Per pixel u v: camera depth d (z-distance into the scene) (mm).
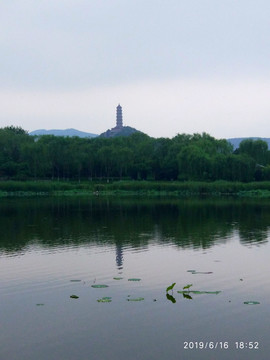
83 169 143750
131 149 146500
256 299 18922
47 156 129750
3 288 20781
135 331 15781
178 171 135125
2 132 148125
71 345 14750
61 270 24047
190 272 23406
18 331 15852
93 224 42875
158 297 19328
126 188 111125
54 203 72625
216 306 18125
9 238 34531
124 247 30484
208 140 135500
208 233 36375
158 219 46938
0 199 84875
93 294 19828
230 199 82125
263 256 27016
